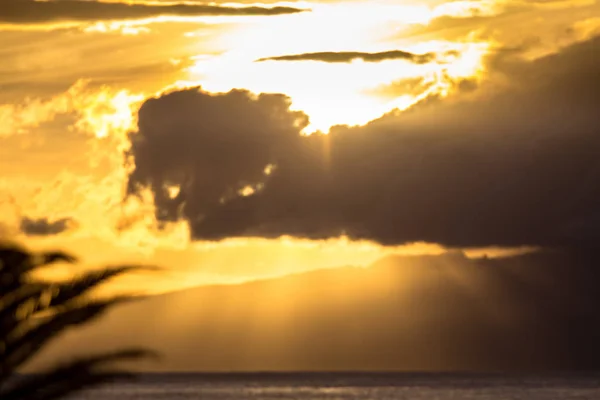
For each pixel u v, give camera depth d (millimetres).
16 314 50094
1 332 49781
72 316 49906
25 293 49844
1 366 50156
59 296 49969
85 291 50219
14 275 49344
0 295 49656
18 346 50094
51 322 50000
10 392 50531
